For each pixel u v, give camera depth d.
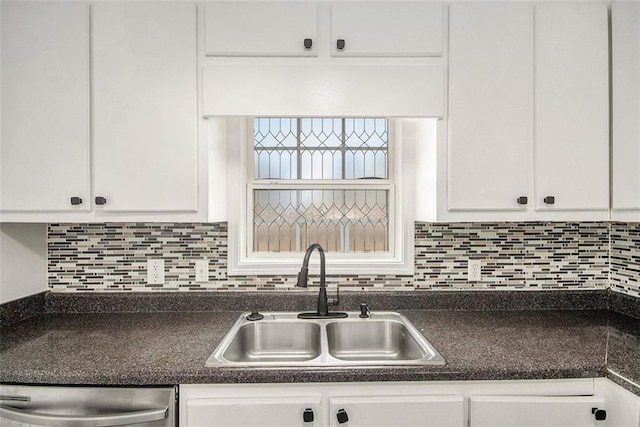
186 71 1.51
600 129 1.55
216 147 1.64
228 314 1.75
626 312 1.74
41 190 1.50
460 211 1.54
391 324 1.66
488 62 1.53
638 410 1.06
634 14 1.46
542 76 1.54
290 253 1.90
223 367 1.17
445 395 1.19
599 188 1.54
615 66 1.53
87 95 1.50
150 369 1.16
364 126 1.92
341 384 1.18
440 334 1.46
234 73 1.51
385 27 1.52
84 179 1.50
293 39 1.51
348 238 1.91
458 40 1.53
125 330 1.52
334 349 1.64
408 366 1.19
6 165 1.50
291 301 1.79
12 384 1.16
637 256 1.70
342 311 1.78
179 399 1.17
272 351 1.65
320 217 1.91
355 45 1.52
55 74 1.50
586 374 1.17
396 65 1.52
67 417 1.12
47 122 1.50
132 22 1.51
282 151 1.92
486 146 1.53
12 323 1.61
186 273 1.82
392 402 1.16
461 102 1.53
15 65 1.50
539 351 1.29
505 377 1.17
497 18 1.53
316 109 1.52
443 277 1.84
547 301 1.83
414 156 1.83
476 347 1.33
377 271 1.82
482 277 1.85
